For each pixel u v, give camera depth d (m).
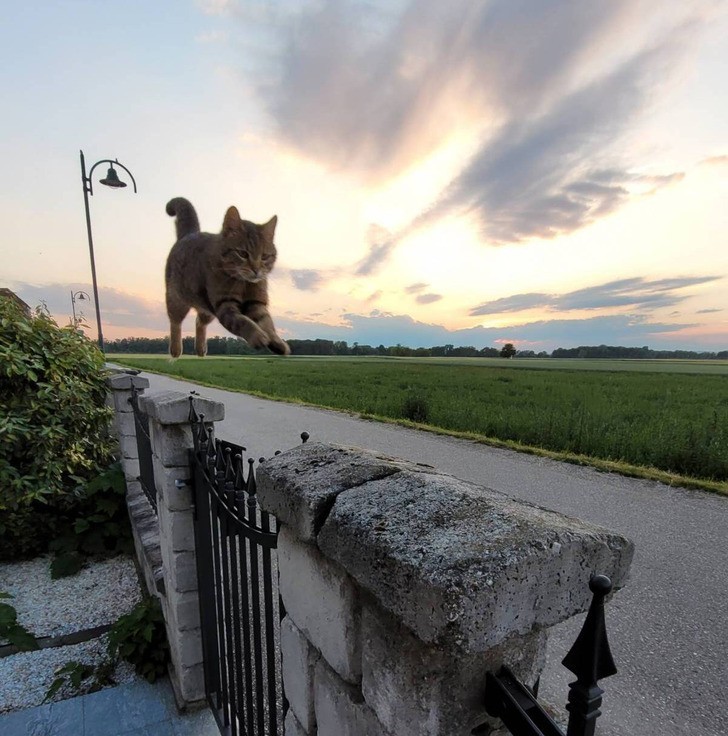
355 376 27.14
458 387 20.48
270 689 1.44
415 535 0.77
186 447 2.26
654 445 7.60
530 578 0.70
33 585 3.88
